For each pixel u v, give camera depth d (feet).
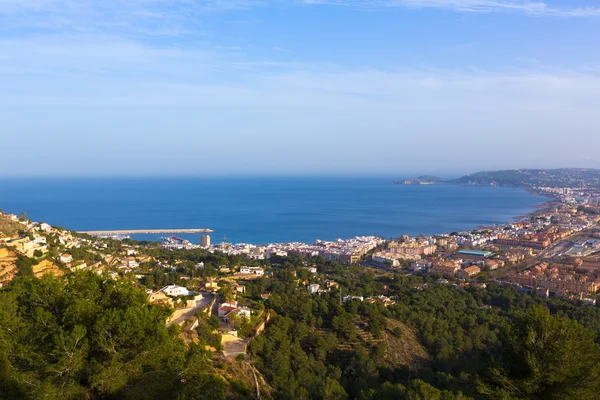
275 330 208.13
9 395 69.26
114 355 78.33
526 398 79.71
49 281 90.99
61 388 72.90
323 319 260.21
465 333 270.46
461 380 184.03
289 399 140.97
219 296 270.46
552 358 80.48
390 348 228.22
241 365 157.99
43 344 78.43
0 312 78.33
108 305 88.89
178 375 82.58
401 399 135.64
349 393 170.81
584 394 75.20
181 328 173.58
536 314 90.89
